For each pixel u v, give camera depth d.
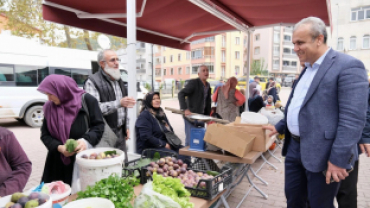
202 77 5.14
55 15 4.14
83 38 14.45
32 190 1.48
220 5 4.66
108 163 1.76
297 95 2.06
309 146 1.88
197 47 44.53
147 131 3.69
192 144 2.90
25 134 8.09
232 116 5.63
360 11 37.56
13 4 12.60
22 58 8.75
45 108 2.38
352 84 1.71
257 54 64.94
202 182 1.99
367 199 3.64
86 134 2.29
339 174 1.74
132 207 1.52
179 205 1.48
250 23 6.16
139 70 40.97
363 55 37.88
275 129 2.45
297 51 1.95
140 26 5.88
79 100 2.39
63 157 2.31
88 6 4.22
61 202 1.51
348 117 1.69
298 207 2.25
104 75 3.05
